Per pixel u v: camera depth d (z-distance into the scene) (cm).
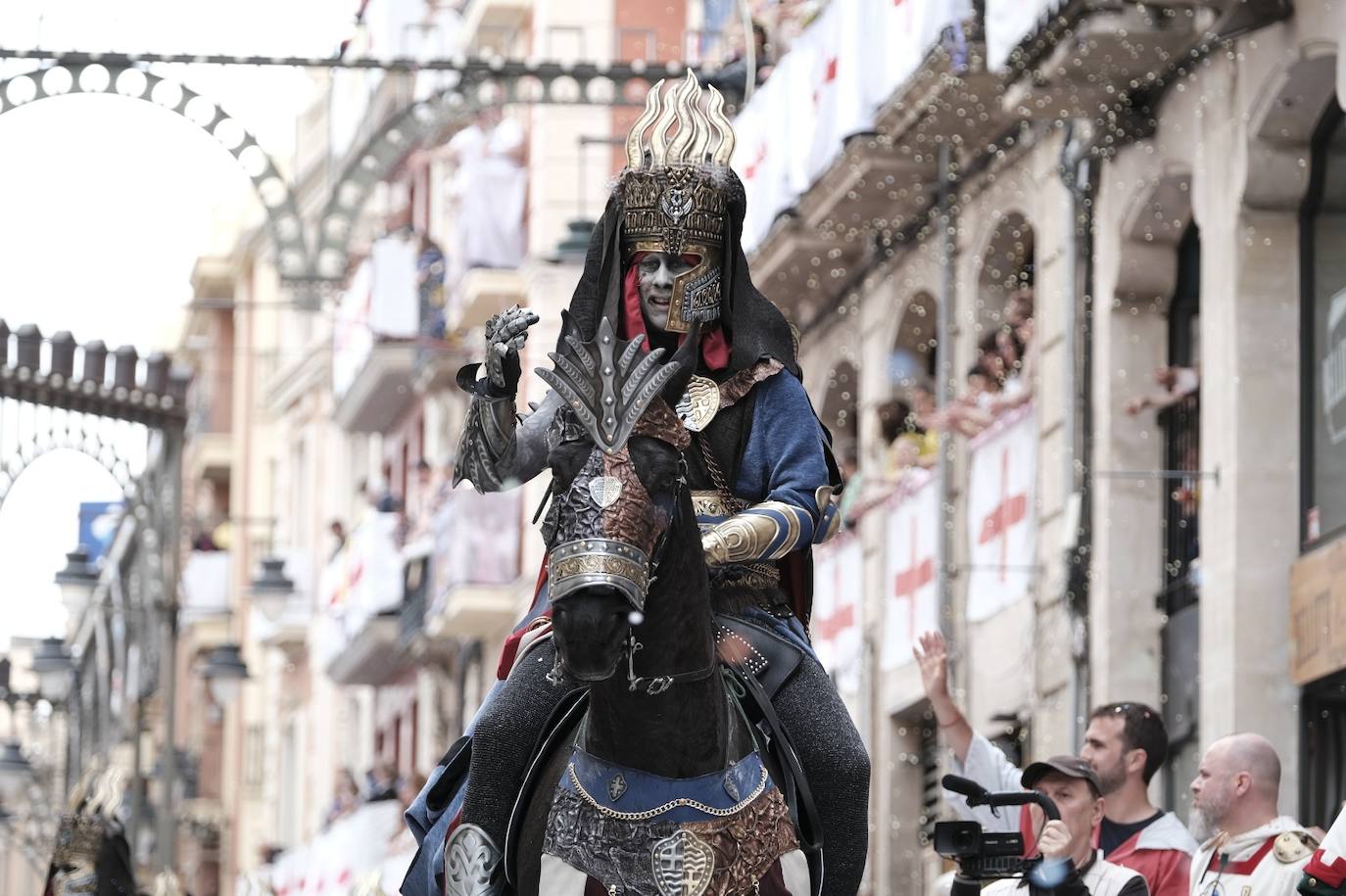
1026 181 4172
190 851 10769
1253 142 3362
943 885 2117
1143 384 3766
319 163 9531
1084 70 3578
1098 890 1975
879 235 4759
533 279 6334
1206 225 3481
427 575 7331
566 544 1305
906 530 4538
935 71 4016
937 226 4541
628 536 1306
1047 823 1906
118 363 6209
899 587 4569
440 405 7819
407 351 7700
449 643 7431
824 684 1503
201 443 11150
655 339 1516
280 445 10412
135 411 6194
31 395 6016
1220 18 3412
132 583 6638
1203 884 2059
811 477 1490
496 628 6981
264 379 10800
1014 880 1986
